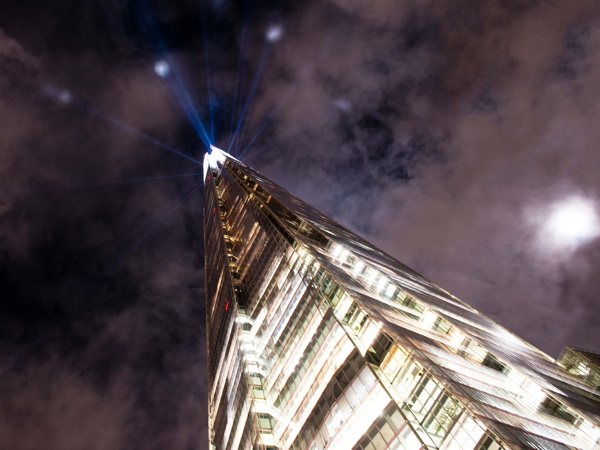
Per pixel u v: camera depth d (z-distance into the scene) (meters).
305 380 42.62
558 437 29.33
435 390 28.84
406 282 62.75
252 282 76.38
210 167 174.75
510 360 41.59
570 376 54.72
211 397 79.81
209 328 97.44
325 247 66.62
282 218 77.56
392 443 27.50
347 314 41.94
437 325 46.53
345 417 33.19
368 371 33.84
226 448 60.44
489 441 23.72
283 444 40.97
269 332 58.41
